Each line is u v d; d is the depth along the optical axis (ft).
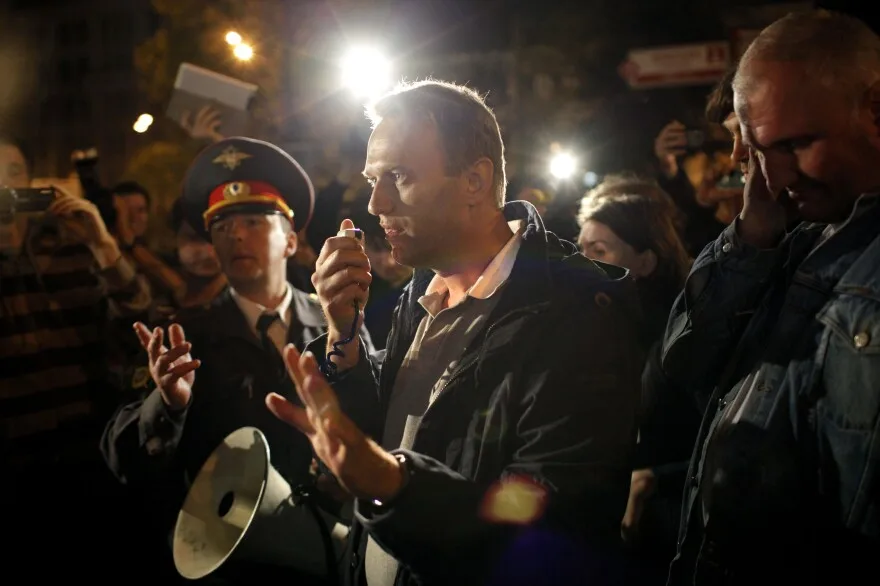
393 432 5.46
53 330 10.64
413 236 5.05
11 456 10.25
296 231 9.28
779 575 4.15
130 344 11.03
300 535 6.64
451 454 4.91
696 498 4.72
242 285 8.57
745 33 16.17
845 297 4.00
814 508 4.08
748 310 4.85
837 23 3.94
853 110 3.86
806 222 4.77
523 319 4.88
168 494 8.24
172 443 7.54
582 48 32.42
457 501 4.31
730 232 4.99
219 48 19.63
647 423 7.10
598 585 4.50
